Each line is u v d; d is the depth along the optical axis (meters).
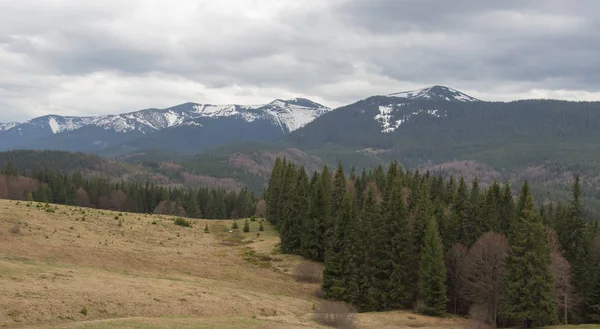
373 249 64.50
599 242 66.56
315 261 83.00
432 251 60.59
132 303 40.25
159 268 60.34
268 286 63.59
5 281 38.31
